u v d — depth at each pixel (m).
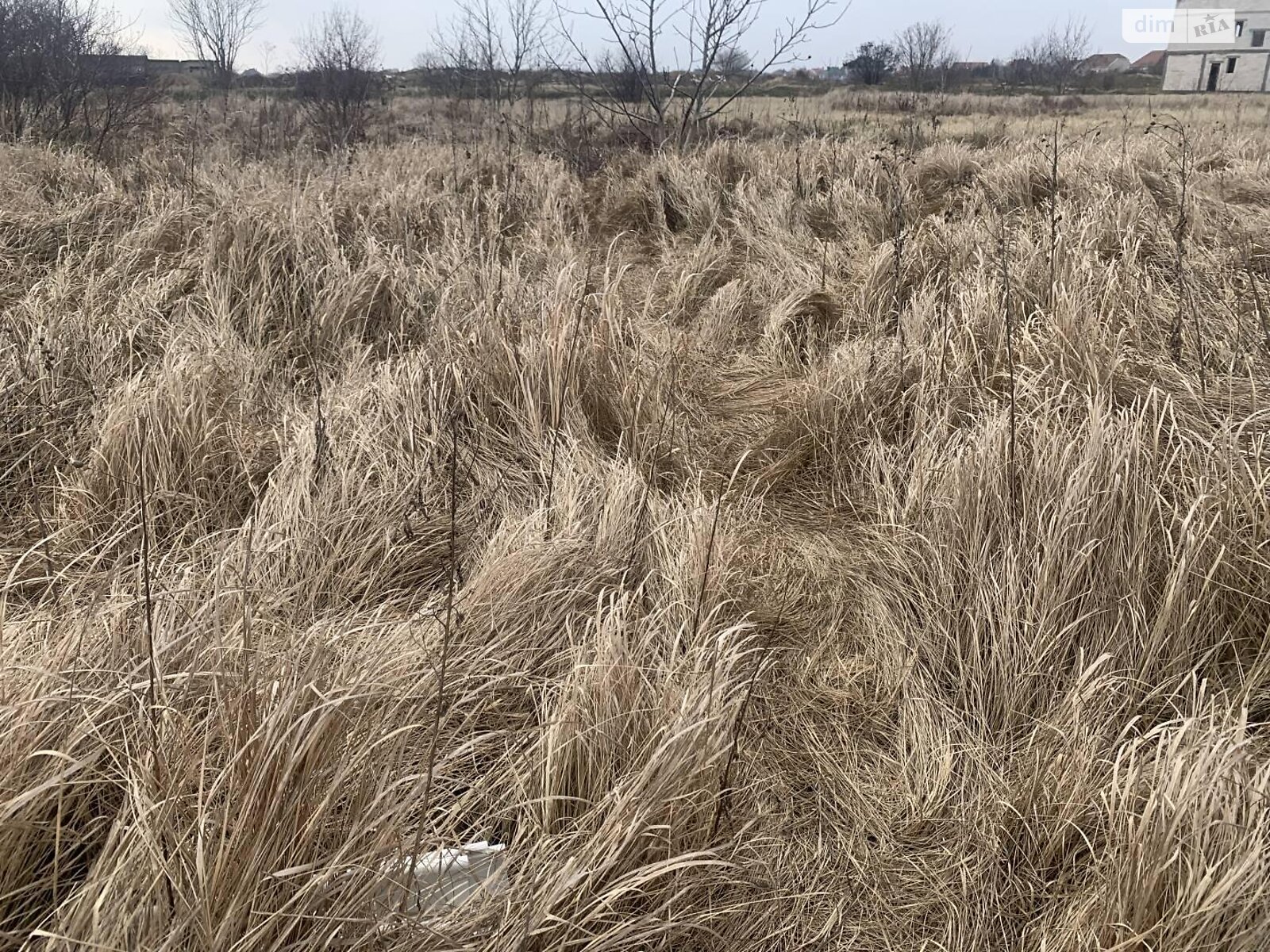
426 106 21.91
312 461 3.03
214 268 5.07
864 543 3.32
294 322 4.74
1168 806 1.75
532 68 20.06
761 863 2.01
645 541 2.89
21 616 2.38
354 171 9.56
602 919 1.73
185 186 6.89
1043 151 8.72
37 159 7.97
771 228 6.96
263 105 17.30
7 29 11.47
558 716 2.05
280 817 1.58
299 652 1.94
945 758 2.27
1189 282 4.47
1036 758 2.21
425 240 6.60
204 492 3.16
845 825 2.19
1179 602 2.48
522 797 1.96
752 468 3.93
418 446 3.37
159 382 3.37
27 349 3.78
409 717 2.04
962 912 1.95
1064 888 1.98
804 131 13.74
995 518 2.77
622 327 4.38
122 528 2.92
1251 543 2.62
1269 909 1.65
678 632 2.29
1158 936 1.70
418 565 2.95
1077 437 2.94
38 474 3.25
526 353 3.75
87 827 1.77
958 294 4.59
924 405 3.79
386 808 1.71
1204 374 3.52
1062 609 2.54
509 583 2.58
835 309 5.54
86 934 1.43
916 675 2.62
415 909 1.68
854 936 1.92
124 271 5.00
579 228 7.90
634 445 3.69
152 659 1.77
